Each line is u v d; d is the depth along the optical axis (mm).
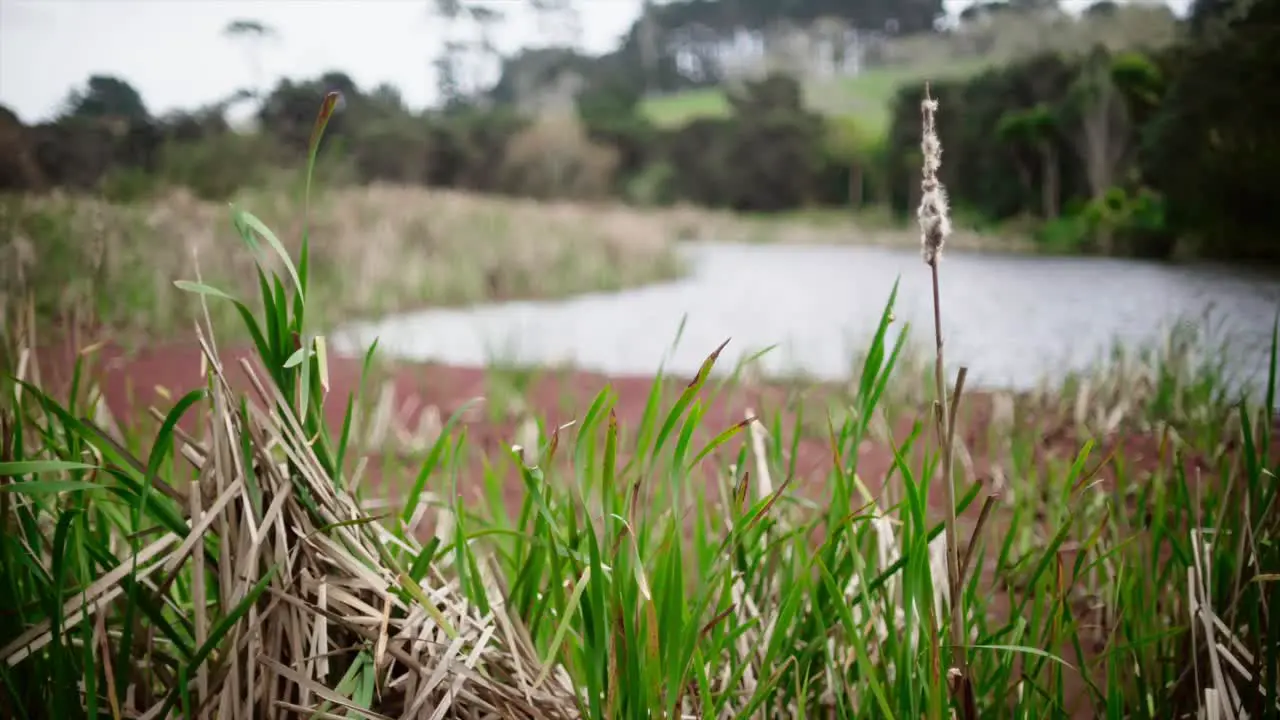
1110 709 1364
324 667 1103
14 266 4340
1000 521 2527
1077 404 4078
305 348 1027
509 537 1808
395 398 4871
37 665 1195
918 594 1217
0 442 1234
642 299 11922
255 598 1020
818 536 1833
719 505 1667
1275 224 12500
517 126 36812
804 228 27859
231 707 1085
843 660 1401
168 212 9703
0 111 18547
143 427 2170
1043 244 17219
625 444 3205
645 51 63938
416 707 1062
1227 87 12609
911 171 27250
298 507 1116
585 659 1124
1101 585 1947
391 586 1123
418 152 34500
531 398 4742
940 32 45594
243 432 1068
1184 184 13430
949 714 1134
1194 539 1393
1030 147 20500
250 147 20156
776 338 8047
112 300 6855
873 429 3619
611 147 36375
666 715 1104
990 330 7652
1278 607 1296
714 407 4230
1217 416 3473
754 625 1431
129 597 1064
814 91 44781
